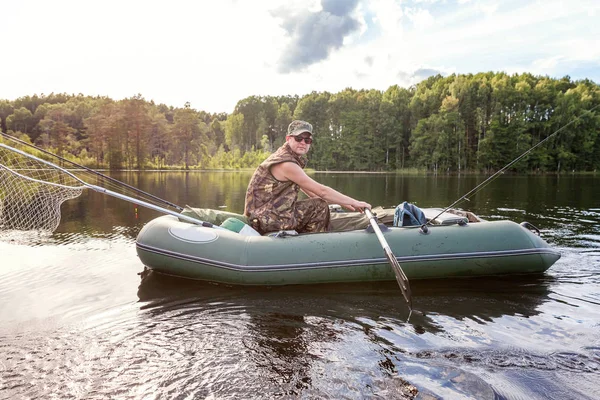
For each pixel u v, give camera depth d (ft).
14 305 8.70
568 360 6.29
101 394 5.43
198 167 189.26
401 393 5.41
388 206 28.43
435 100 193.88
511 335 7.25
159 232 10.82
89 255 12.98
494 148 162.40
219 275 10.18
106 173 111.04
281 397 5.36
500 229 10.80
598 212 23.53
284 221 11.25
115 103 193.77
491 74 224.74
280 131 259.60
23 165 11.84
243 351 6.67
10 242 14.61
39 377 5.84
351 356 6.48
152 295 9.42
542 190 43.62
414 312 8.43
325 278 10.18
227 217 12.53
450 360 6.31
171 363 6.27
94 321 7.88
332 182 68.18
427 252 10.33
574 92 168.04
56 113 240.53
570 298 9.19
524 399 5.25
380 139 194.29
